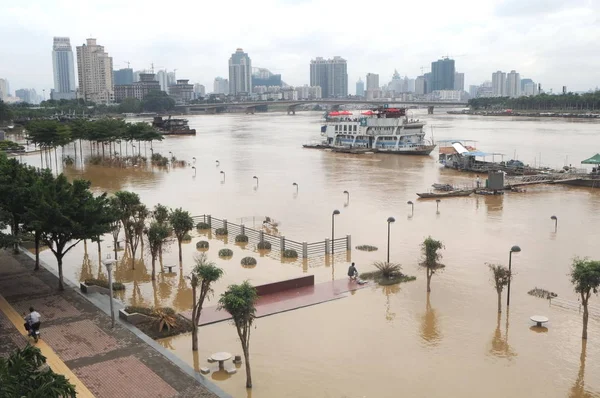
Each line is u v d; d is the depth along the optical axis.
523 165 114.81
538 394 28.12
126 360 29.67
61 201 41.06
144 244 57.59
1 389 17.55
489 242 58.84
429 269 45.19
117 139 141.38
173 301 41.12
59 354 30.27
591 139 184.38
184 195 87.75
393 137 153.12
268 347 33.28
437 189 90.75
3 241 40.00
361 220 69.62
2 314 36.03
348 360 31.69
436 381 29.38
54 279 43.75
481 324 36.81
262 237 56.69
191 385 27.22
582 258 51.84
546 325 36.59
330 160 136.38
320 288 43.84
